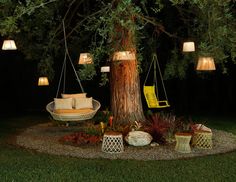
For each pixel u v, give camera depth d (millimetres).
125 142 7684
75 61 12750
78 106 9547
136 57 7422
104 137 7078
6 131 9734
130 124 8586
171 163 6102
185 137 6969
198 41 9211
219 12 7391
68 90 16328
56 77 16156
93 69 6492
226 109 15547
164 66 13164
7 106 16516
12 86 16562
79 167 5805
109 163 6094
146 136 7594
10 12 7371
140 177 5262
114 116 8914
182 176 5320
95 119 9977
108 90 16234
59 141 8141
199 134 7410
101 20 6160
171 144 7707
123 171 5574
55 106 9336
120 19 5980
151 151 7117
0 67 16281
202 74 11609
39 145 7746
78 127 10477
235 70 15164
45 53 10266
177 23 10602
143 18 7508
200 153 6988
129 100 8805
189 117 12820
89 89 16328
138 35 7715
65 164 6000
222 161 6230
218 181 5082
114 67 8898
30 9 6141
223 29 7188
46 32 10055
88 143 7734
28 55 10562
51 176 5297
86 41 11023
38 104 16469
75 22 10750
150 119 9320
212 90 16078
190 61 10250
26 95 16547
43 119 12586
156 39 10930
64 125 10727
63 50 11305
